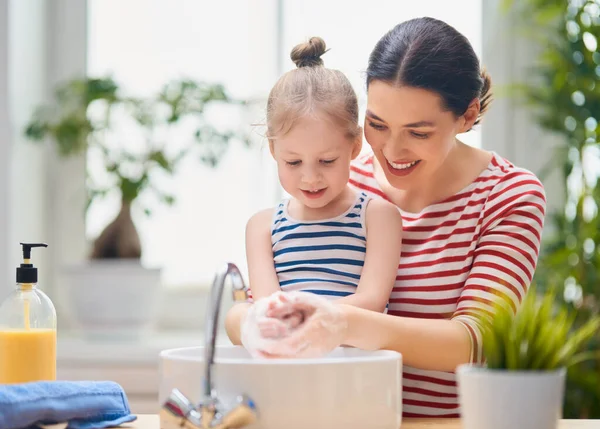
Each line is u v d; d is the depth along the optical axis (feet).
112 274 7.64
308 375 2.93
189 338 8.07
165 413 2.97
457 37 4.24
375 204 4.27
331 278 4.13
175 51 9.09
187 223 9.05
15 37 7.88
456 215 4.58
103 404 3.45
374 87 4.16
